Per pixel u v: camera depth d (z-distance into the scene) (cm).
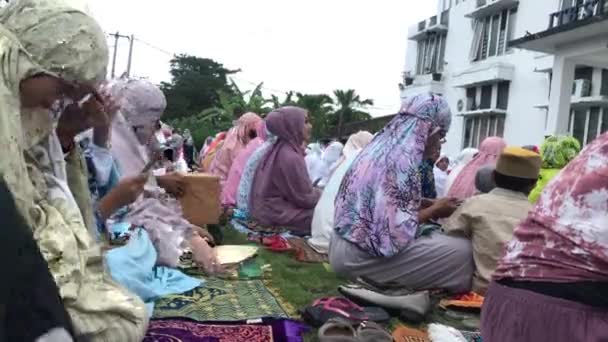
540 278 181
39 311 104
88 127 203
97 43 166
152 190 390
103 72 170
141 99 383
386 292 346
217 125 2630
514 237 197
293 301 344
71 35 160
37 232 154
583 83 1423
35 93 159
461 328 322
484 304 204
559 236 178
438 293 377
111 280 185
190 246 389
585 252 171
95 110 201
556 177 188
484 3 1856
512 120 1731
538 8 1625
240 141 830
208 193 439
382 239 370
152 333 272
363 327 283
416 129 382
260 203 590
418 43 2348
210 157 985
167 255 360
